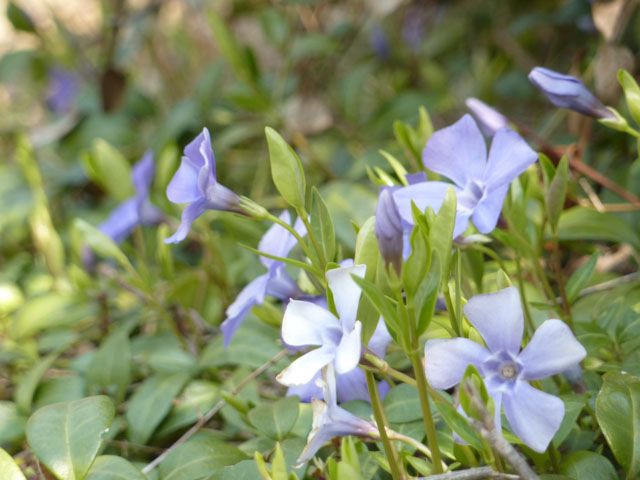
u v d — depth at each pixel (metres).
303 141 0.58
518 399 0.30
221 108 0.65
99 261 0.55
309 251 0.33
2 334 0.49
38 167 0.64
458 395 0.31
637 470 0.32
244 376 0.40
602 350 0.37
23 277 0.57
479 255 0.37
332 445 0.36
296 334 0.30
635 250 0.42
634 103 0.35
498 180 0.33
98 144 0.50
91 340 0.49
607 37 0.47
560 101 0.36
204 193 0.33
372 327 0.31
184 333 0.47
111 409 0.34
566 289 0.36
